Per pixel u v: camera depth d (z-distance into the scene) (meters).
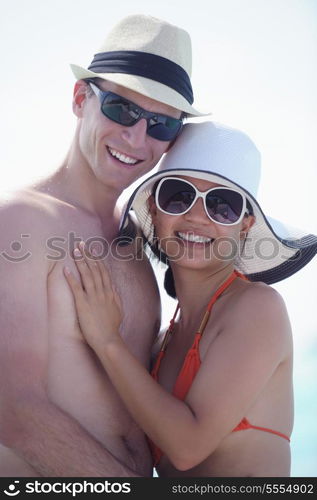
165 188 3.68
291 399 3.67
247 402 3.37
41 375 3.24
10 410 3.16
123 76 3.72
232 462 3.47
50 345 3.41
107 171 3.74
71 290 3.46
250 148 3.78
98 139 3.72
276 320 3.52
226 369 3.37
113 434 3.54
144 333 3.85
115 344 3.41
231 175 3.67
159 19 3.88
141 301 3.83
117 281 3.73
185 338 3.78
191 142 3.76
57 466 3.16
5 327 3.19
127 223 3.91
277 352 3.47
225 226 3.65
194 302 3.79
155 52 3.79
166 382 3.74
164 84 3.79
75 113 3.93
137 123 3.74
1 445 3.21
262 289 3.60
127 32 3.85
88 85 3.86
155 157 3.87
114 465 3.27
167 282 4.05
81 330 3.48
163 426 3.27
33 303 3.27
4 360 3.18
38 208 3.48
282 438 3.58
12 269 3.26
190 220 3.63
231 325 3.49
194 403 3.35
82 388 3.47
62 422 3.21
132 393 3.33
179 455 3.27
